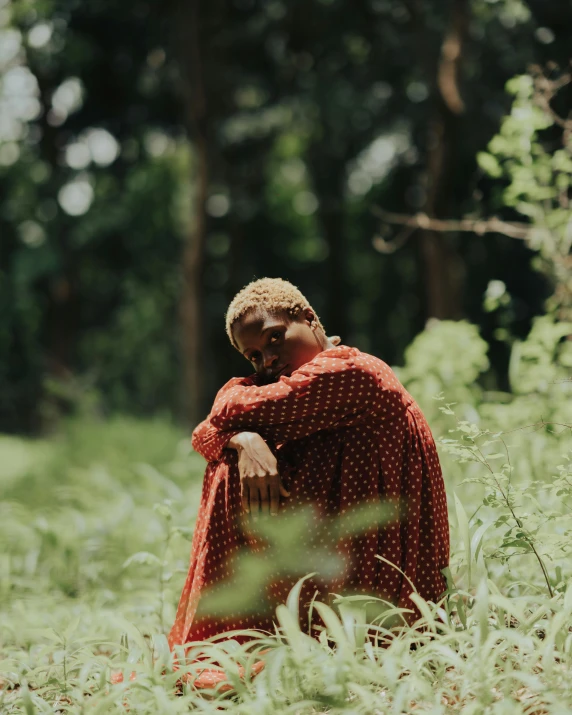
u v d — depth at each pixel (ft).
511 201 18.04
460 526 11.28
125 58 61.77
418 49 44.09
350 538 10.71
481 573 11.16
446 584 11.37
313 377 10.64
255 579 10.81
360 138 54.70
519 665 9.80
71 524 22.53
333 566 10.67
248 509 10.57
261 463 10.52
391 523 10.80
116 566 18.42
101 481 28.35
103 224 69.62
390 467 10.84
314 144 60.23
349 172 65.05
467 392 18.80
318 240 77.77
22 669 11.76
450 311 43.57
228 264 67.77
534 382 16.19
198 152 54.70
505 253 48.37
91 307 82.58
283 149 71.72
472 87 42.01
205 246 55.67
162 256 75.05
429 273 43.98
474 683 9.02
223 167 59.98
